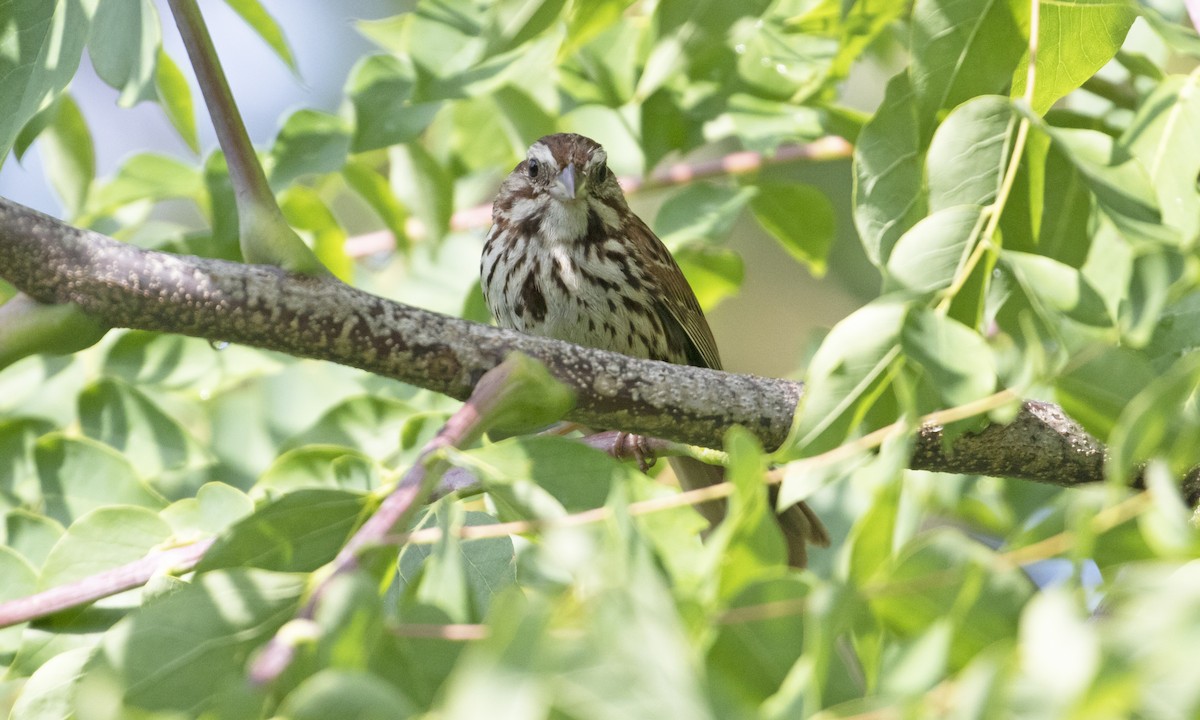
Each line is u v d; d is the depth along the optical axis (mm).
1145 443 3916
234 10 7512
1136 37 8070
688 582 4180
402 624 3957
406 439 8242
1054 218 5320
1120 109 8289
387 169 14039
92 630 6410
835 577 3809
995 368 4863
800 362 9891
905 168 5719
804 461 4590
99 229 9422
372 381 9305
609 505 3832
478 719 2832
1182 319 5570
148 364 9023
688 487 9844
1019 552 3934
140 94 6516
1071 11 5691
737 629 3717
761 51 9047
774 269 16578
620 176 10078
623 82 8711
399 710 3168
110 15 6480
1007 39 5715
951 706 3109
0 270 5965
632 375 6352
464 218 10398
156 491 8523
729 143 14523
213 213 8492
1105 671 2736
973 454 6363
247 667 4172
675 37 6344
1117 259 5059
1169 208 5496
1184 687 2889
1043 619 2889
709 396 6406
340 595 3662
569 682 3043
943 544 3766
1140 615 3029
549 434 4730
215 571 4758
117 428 8555
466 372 6270
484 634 3645
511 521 4930
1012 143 5301
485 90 7785
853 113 9211
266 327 6145
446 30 7832
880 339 4719
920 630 3756
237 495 6820
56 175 9359
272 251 6172
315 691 3158
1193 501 5781
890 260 5098
